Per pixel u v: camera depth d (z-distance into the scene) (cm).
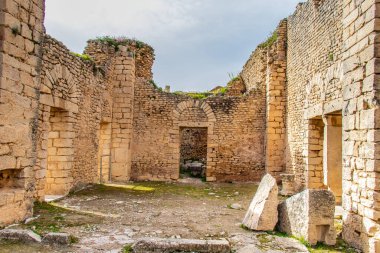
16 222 688
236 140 1741
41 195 938
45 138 948
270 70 1638
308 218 614
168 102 1747
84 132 1251
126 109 1638
